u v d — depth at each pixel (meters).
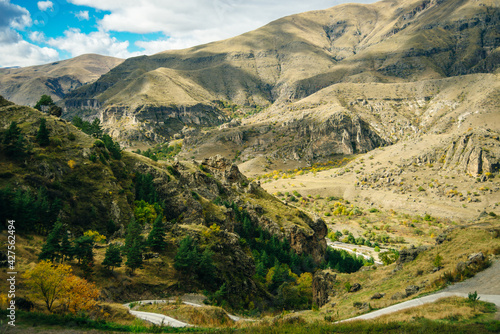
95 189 102.56
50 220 81.38
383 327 33.34
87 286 46.16
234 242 95.19
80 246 61.19
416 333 30.38
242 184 179.12
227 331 38.38
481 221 67.75
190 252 72.50
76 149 112.88
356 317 42.12
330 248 181.38
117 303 54.81
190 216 112.75
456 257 52.59
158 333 37.72
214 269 76.12
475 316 32.88
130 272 65.25
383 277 63.34
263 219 148.00
